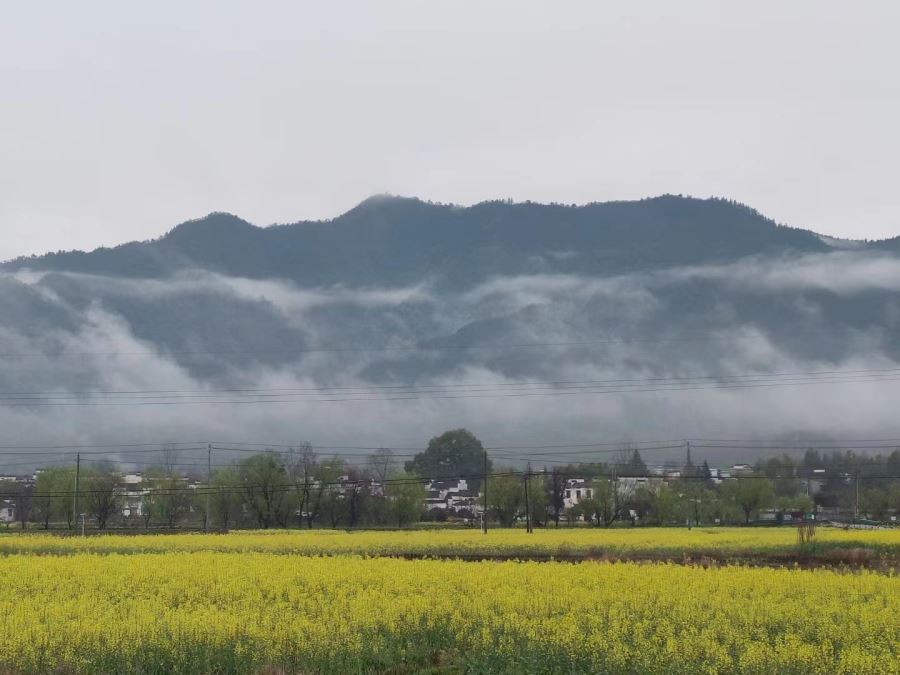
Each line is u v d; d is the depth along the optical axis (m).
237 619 36.22
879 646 34.16
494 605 40.88
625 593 44.59
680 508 172.88
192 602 44.19
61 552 83.69
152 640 33.56
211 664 31.94
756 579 50.53
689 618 38.69
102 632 34.38
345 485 170.25
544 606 40.78
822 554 81.44
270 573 52.50
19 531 144.38
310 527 167.00
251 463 165.38
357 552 83.06
